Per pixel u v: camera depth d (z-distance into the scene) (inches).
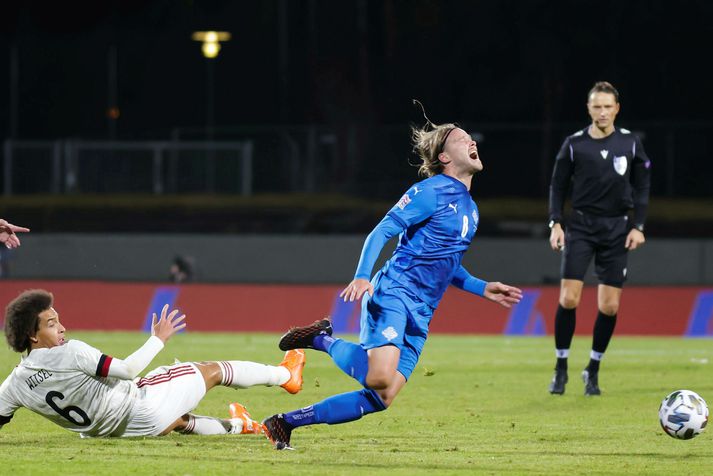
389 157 3941.9
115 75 5211.6
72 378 916.0
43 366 912.3
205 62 5187.0
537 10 4611.2
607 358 2004.2
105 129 5182.1
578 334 2721.5
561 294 1405.0
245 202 3973.9
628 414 1237.1
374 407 887.1
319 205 3929.6
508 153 3833.7
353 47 4736.7
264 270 3720.5
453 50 4694.9
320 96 4739.2
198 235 3745.1
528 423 1161.4
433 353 2148.1
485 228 3754.9
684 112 4542.3
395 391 872.3
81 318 2883.9
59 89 5196.9
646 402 1341.0
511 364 1888.5
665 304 2755.9
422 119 4707.2
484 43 4658.0
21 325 908.6
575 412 1255.5
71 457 872.3
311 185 3978.8
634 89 4571.9
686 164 3720.5
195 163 4008.4
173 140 4133.9
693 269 3452.3
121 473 802.8
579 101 4603.8
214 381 989.2
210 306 2874.0
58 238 3745.1
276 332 2832.2
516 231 3745.1
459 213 891.4
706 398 1366.9
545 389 1493.6
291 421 907.4
